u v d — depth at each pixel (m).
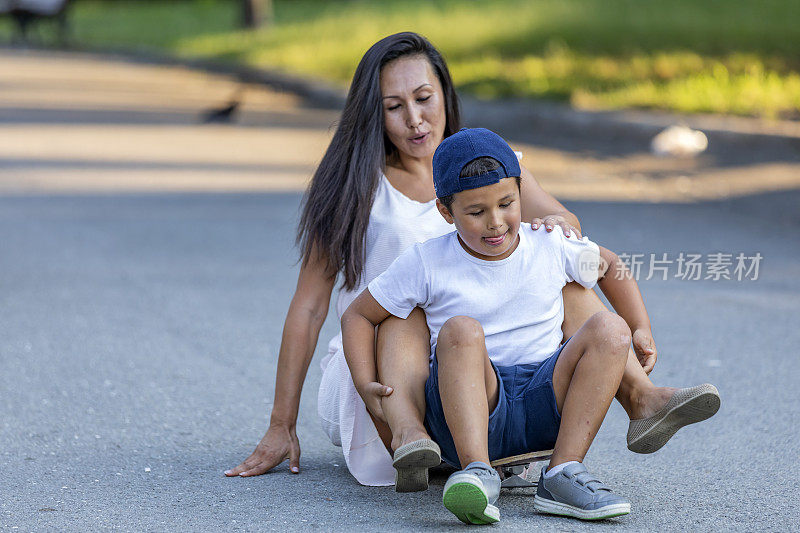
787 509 8.88
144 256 20.89
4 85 53.47
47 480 9.78
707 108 34.16
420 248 8.84
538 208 9.78
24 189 28.39
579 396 8.34
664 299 17.11
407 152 9.67
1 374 13.52
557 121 36.38
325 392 9.79
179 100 49.19
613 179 28.41
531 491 9.28
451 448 8.63
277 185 28.98
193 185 29.00
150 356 14.38
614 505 8.25
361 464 9.43
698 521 8.57
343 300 9.80
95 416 11.89
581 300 9.16
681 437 11.00
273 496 9.25
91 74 59.41
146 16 86.69
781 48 42.44
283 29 68.81
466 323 8.26
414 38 9.75
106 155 34.16
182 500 9.17
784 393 12.44
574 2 60.16
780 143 29.03
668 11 54.41
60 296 17.78
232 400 12.52
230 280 18.92
